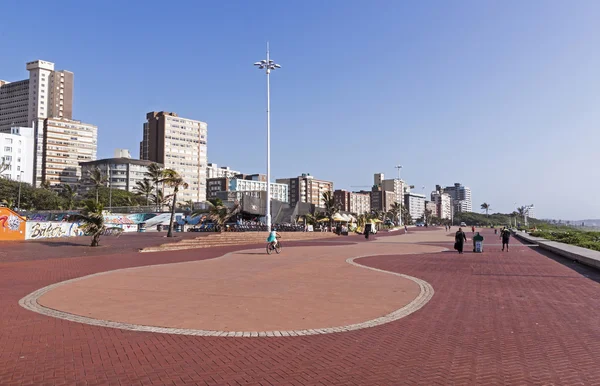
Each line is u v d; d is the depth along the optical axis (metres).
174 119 157.12
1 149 129.38
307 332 7.32
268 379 5.11
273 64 45.38
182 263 19.09
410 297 10.70
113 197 100.31
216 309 9.17
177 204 74.75
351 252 26.84
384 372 5.37
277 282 13.27
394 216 158.75
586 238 37.09
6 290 11.45
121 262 19.22
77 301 9.95
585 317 8.44
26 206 79.19
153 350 6.24
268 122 45.03
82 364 5.59
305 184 196.38
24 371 5.31
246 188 193.75
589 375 5.27
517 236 58.09
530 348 6.38
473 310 9.14
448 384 4.97
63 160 150.62
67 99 180.12
